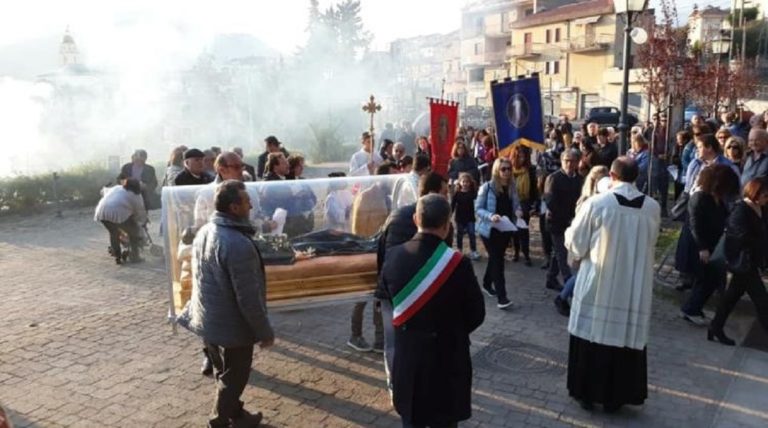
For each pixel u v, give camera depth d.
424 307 3.49
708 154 7.58
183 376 5.50
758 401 4.95
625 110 8.73
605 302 4.60
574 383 4.86
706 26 41.78
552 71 54.09
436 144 9.62
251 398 5.05
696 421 4.68
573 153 7.36
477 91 64.06
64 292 8.18
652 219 4.55
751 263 5.86
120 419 4.74
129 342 6.32
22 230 13.09
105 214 9.41
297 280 5.37
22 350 6.11
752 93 30.47
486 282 7.74
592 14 50.00
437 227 3.56
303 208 5.96
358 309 5.96
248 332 4.25
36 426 4.63
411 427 3.55
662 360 5.71
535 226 11.98
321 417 4.75
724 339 6.06
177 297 5.38
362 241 5.88
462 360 3.57
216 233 4.16
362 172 10.79
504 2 61.91
